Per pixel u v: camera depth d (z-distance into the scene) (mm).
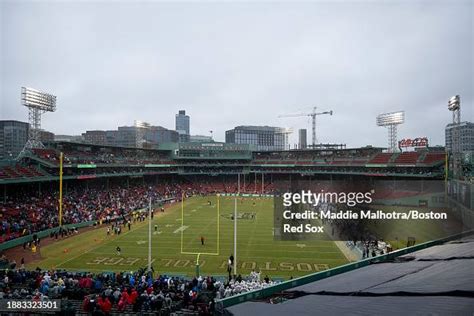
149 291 19344
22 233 43375
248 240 43969
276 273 31094
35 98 75688
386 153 92562
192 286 21562
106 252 38531
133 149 104312
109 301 16953
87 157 83500
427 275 5551
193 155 115938
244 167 116875
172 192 95688
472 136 86000
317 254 37312
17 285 21531
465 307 4055
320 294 5453
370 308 4328
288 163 112438
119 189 85875
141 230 50688
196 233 48469
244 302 5969
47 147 78438
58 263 34500
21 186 63781
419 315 3955
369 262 8055
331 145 131125
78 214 56094
